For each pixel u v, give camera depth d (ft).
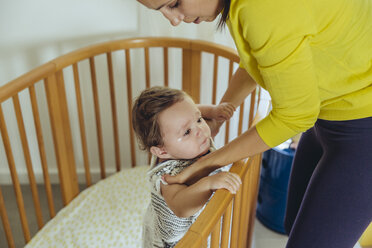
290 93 2.51
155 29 5.45
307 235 3.38
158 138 3.34
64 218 5.20
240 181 2.79
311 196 3.31
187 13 2.47
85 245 4.91
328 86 2.87
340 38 2.56
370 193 3.11
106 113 6.44
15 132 6.52
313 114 2.63
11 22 5.65
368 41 2.65
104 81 6.14
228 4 2.38
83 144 5.58
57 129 5.13
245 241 4.56
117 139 5.85
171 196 3.09
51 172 6.95
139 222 5.17
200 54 5.32
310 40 2.59
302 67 2.41
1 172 6.91
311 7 2.32
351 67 2.74
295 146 5.41
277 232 6.14
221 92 5.76
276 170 5.48
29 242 4.96
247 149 2.83
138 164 6.94
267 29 2.32
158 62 5.82
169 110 3.24
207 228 2.38
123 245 4.93
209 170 3.03
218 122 4.08
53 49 5.90
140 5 5.30
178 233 3.57
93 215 5.26
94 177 7.04
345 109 2.98
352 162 3.08
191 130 3.32
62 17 5.66
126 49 5.30
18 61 5.95
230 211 2.85
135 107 3.41
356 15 2.52
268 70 2.48
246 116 5.93
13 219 6.35
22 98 6.19
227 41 5.44
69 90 6.20
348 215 3.20
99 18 5.68
